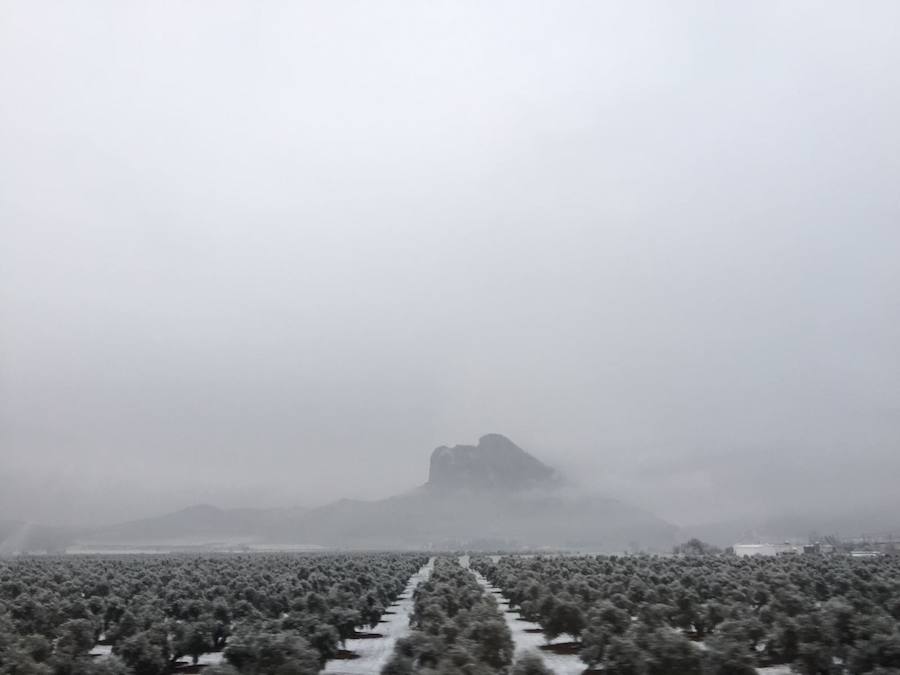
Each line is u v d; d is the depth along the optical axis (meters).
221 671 24.52
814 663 27.00
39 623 37.97
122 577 72.94
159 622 35.25
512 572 76.94
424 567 143.75
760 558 107.06
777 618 31.80
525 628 48.47
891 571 71.19
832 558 101.25
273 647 26.62
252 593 50.66
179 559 142.75
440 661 25.62
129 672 27.36
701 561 96.94
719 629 30.33
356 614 40.03
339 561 119.00
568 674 31.16
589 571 77.25
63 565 107.31
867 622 29.89
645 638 27.58
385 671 26.58
